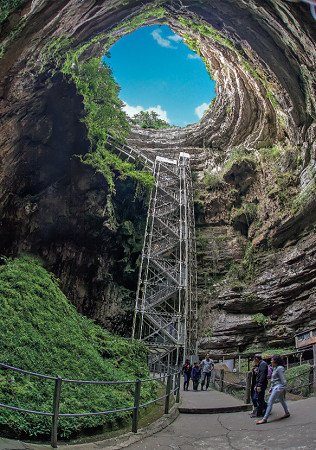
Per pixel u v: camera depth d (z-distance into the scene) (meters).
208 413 9.34
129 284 29.45
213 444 6.20
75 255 26.16
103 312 27.05
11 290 11.21
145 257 27.42
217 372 15.99
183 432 7.23
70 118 21.44
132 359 13.45
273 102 25.48
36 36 12.85
